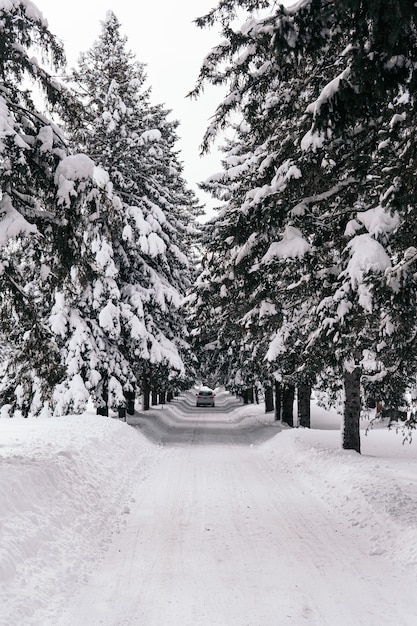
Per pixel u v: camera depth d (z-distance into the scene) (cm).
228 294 1224
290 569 677
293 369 1756
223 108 985
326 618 534
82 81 2264
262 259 996
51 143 1012
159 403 4691
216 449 1942
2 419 1902
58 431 1552
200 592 599
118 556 725
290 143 1002
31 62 1025
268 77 941
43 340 1089
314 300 1324
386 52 627
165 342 2223
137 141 2253
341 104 718
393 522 829
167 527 873
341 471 1235
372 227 856
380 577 649
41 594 562
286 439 1817
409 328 862
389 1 554
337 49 926
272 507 1022
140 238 2136
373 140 896
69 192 991
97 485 1056
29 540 658
